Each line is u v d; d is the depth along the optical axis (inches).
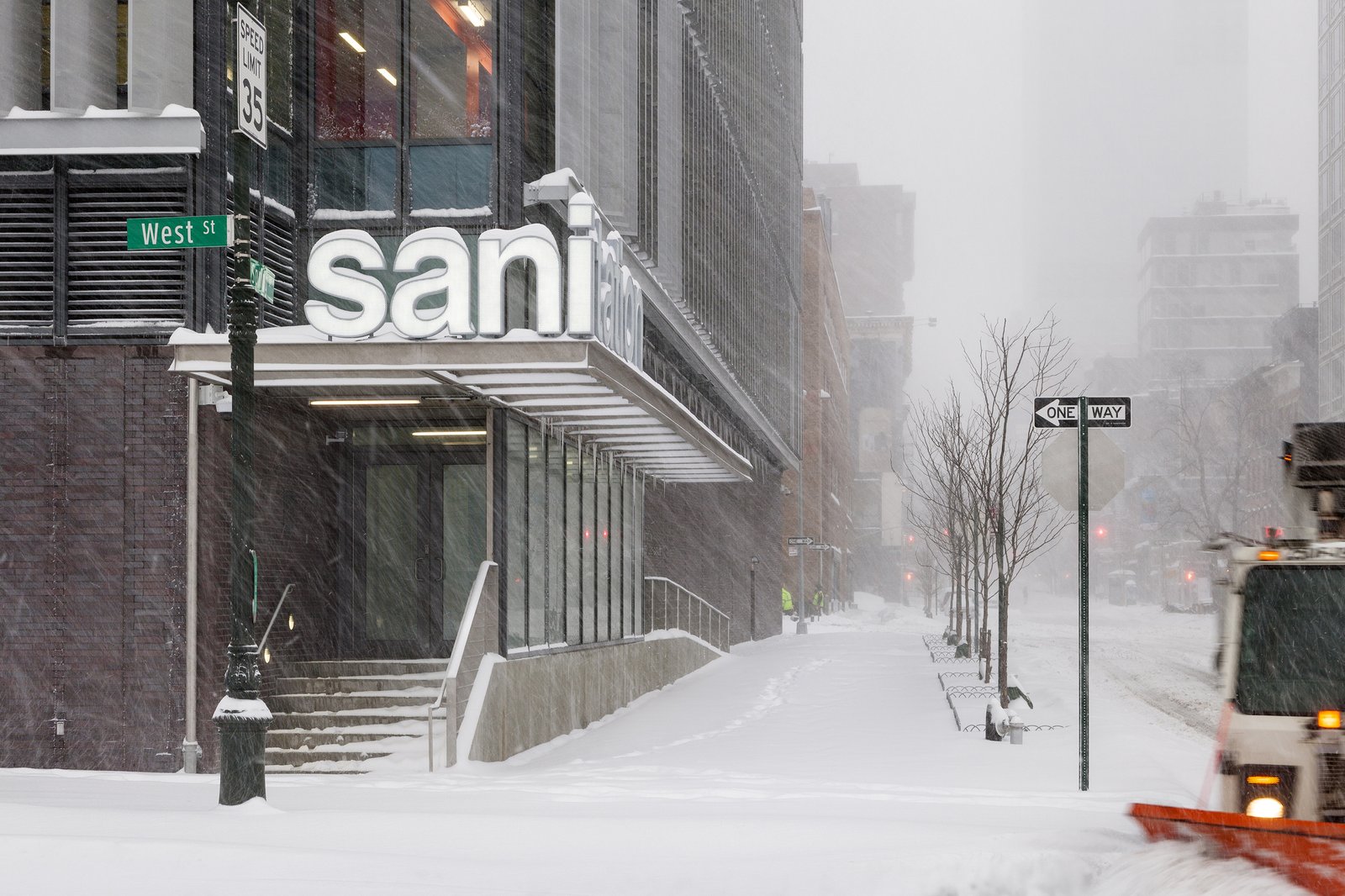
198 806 482.6
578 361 641.6
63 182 683.4
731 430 1612.9
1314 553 346.6
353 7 797.2
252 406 469.7
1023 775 597.3
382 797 514.6
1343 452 390.0
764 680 1172.5
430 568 824.9
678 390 1254.9
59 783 574.2
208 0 691.4
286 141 774.5
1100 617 3029.0
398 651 821.2
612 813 454.9
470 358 645.3
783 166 1994.3
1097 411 538.6
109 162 687.1
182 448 674.2
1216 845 296.5
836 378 4074.8
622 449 998.4
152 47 679.1
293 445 775.1
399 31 793.6
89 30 687.7
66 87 678.5
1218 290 6402.6
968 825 422.0
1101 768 615.8
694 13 1224.8
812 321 3272.6
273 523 740.7
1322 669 335.6
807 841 381.4
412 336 643.5
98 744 666.8
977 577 1337.4
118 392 678.5
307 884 318.0
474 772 647.1
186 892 310.3
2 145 676.1
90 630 671.1
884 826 408.5
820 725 832.3
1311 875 274.8
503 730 719.7
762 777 609.6
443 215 783.1
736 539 1844.2
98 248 685.9
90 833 386.6
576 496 913.5
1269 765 329.1
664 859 354.3
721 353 1384.1
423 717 698.2
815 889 314.0
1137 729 776.3
